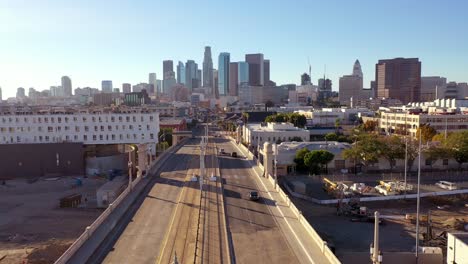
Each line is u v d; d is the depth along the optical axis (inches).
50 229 2955.2
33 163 4928.6
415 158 4739.2
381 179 4224.9
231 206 2640.3
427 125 6752.0
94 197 3902.6
